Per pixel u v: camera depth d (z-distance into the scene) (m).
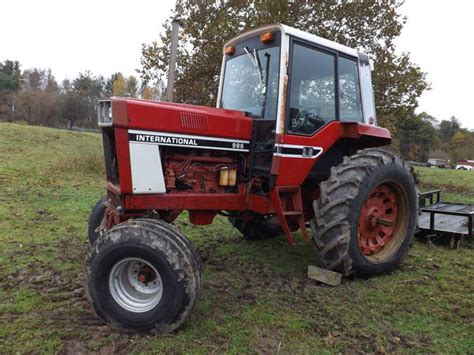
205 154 3.62
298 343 2.77
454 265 4.41
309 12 9.83
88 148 16.38
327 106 4.02
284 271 4.11
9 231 5.12
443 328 3.02
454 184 13.63
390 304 3.39
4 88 54.75
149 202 3.31
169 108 3.31
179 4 10.29
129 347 2.65
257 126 3.74
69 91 56.88
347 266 3.67
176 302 2.74
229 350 2.64
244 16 9.76
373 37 10.14
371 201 4.03
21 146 14.51
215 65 9.93
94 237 4.17
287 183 3.70
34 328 2.83
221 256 4.55
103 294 2.84
